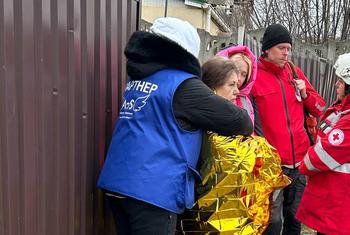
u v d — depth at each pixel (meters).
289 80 4.00
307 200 3.41
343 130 3.12
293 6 15.77
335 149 3.13
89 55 2.66
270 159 2.82
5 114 1.91
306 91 4.09
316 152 3.21
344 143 3.11
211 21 16.58
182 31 2.57
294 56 7.23
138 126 2.44
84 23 2.57
